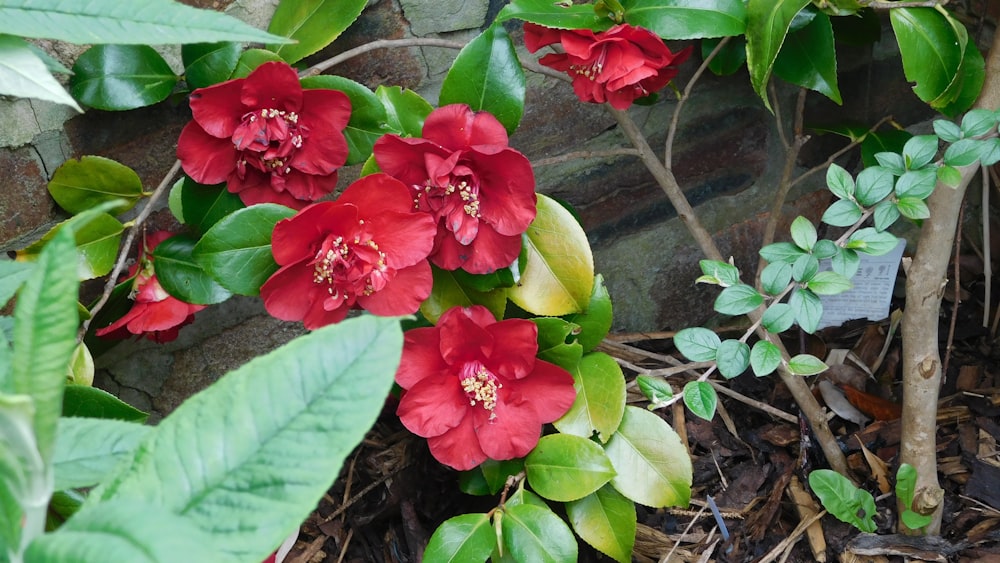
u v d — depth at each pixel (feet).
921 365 2.93
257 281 2.62
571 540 2.70
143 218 2.75
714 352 2.68
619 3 2.72
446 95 2.69
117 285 2.80
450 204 2.58
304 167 2.65
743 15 2.70
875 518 3.07
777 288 2.67
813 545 3.04
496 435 2.73
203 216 2.73
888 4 2.73
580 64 2.69
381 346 1.60
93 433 1.96
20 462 1.30
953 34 2.72
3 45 2.09
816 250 2.68
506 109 2.70
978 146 2.64
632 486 2.83
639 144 2.97
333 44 2.90
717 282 2.70
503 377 2.74
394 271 2.55
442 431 2.71
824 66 2.86
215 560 1.23
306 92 2.60
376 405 1.56
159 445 1.59
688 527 3.06
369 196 2.52
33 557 1.28
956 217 2.83
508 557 2.76
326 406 1.57
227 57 2.68
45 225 2.80
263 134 2.60
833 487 2.96
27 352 1.34
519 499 2.78
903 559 2.99
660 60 2.67
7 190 2.73
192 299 2.75
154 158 2.86
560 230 2.75
